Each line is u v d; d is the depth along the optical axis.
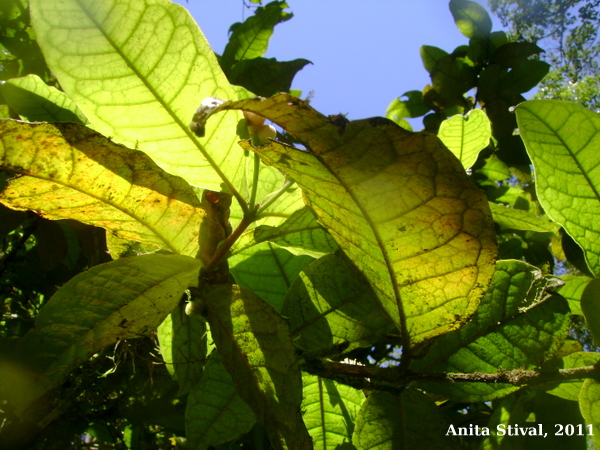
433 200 0.34
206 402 0.50
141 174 0.37
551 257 0.85
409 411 0.45
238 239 0.45
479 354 0.47
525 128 0.42
